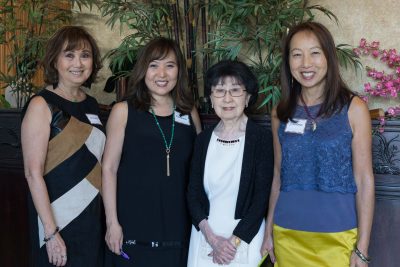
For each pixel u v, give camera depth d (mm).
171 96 1970
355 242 1564
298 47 1569
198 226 1807
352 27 2488
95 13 3021
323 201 1555
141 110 1873
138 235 1846
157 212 1845
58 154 1777
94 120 1915
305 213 1579
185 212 1912
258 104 2408
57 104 1794
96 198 1878
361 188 1559
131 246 1853
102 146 1919
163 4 2592
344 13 2498
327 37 1556
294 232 1601
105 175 1847
